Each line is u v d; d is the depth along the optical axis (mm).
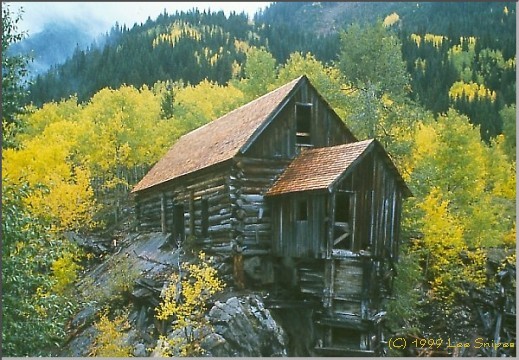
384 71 27953
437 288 21875
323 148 16656
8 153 25469
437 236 21312
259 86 34438
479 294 21781
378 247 14914
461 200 23031
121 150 34156
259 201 16453
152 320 15516
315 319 14938
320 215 14438
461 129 23922
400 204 15352
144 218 25234
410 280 20734
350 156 14789
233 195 16297
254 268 16062
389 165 15039
